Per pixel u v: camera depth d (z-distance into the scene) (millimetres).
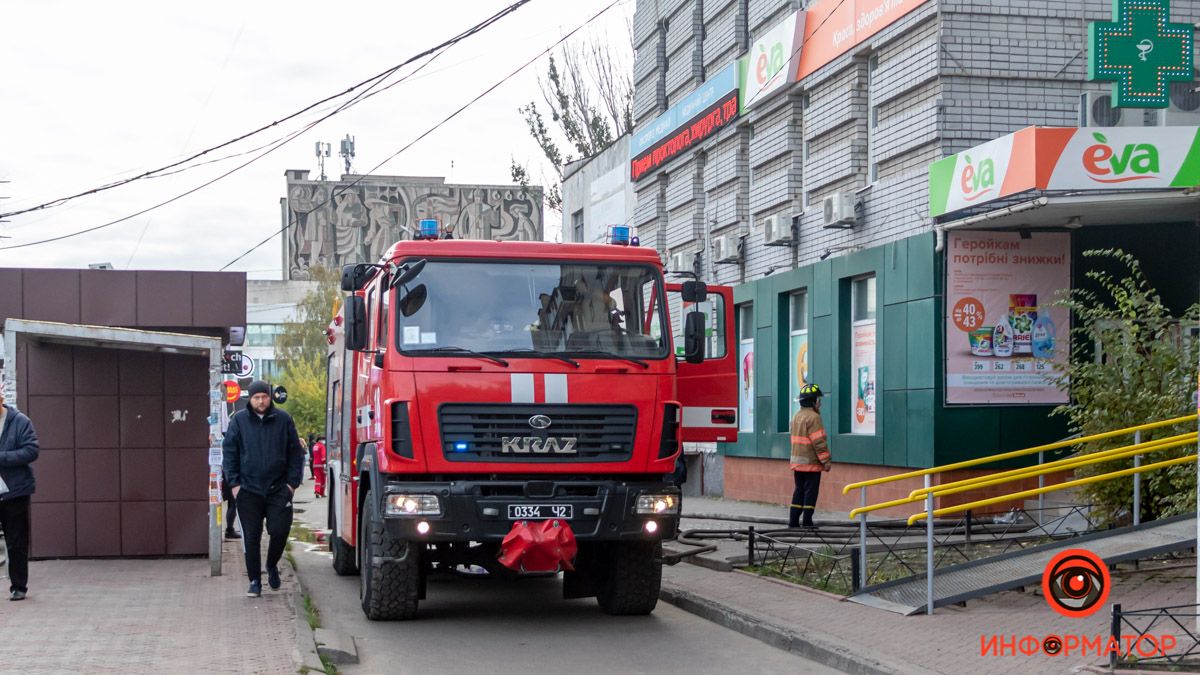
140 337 13000
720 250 24406
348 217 88500
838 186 20047
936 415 16578
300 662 8258
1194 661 7516
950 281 16562
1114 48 14969
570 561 10156
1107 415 12344
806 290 21359
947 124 16656
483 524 10000
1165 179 14234
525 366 10289
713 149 25703
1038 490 10828
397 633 10359
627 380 10430
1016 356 16703
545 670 8805
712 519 17828
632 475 10469
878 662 8297
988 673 7824
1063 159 14211
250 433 11500
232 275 15000
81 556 14242
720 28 25391
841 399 19656
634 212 30891
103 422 14305
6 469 10953
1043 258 16734
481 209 89562
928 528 10203
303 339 69500
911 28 17422
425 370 10172
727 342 13500
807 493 15961
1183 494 11688
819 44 20406
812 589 11711
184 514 14398
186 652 8602
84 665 8133
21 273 14664
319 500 33500
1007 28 16781
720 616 10805
